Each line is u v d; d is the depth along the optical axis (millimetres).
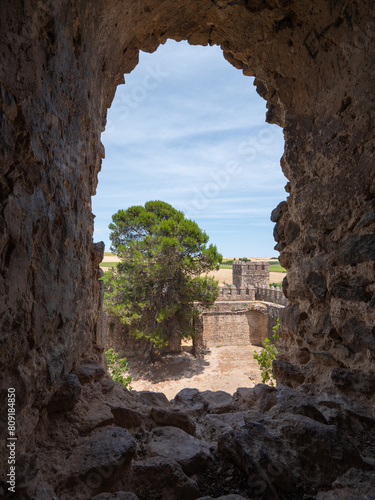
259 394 2648
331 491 1508
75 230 1905
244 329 21812
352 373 2213
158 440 1909
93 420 1748
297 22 2576
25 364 1271
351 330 2305
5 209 1054
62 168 1643
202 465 1744
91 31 1979
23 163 1202
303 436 1729
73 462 1418
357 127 2219
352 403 2129
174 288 16812
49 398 1535
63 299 1698
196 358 19234
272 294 21719
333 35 2309
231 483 1645
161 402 2666
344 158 2342
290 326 3027
